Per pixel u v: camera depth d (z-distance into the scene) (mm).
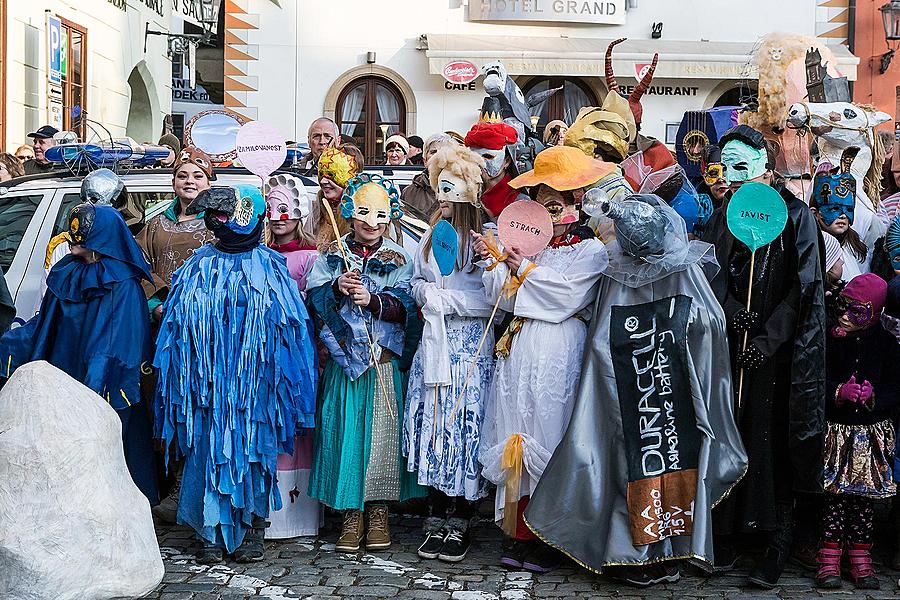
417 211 7281
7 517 4203
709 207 6051
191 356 5496
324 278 5812
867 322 5301
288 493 6020
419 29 19188
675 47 19078
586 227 5621
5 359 5672
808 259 5324
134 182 7141
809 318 5277
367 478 5746
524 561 5566
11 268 6859
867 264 6234
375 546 5855
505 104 6672
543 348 5426
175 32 23984
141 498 4582
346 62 19156
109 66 19000
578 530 5246
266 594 5168
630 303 5320
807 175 7012
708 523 5129
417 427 5684
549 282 5395
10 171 9891
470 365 5652
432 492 5816
